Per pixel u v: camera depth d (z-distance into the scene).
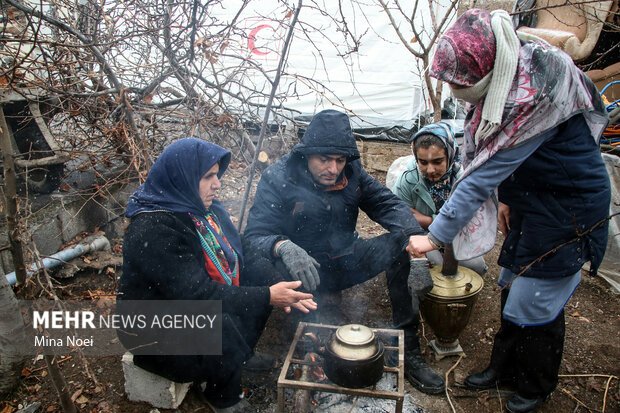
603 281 3.45
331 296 3.11
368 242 2.65
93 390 2.39
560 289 2.04
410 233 2.47
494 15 1.75
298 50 6.04
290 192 2.51
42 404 2.32
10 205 2.06
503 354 2.37
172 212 1.98
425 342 2.83
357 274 2.66
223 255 2.17
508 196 2.01
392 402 2.33
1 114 1.94
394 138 5.60
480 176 1.86
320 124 2.33
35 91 3.25
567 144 1.80
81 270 3.34
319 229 2.58
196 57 3.30
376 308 3.12
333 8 5.87
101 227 3.88
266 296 2.00
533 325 2.10
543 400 2.31
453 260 2.44
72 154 3.27
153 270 1.92
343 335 1.89
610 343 2.81
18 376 2.36
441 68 1.76
